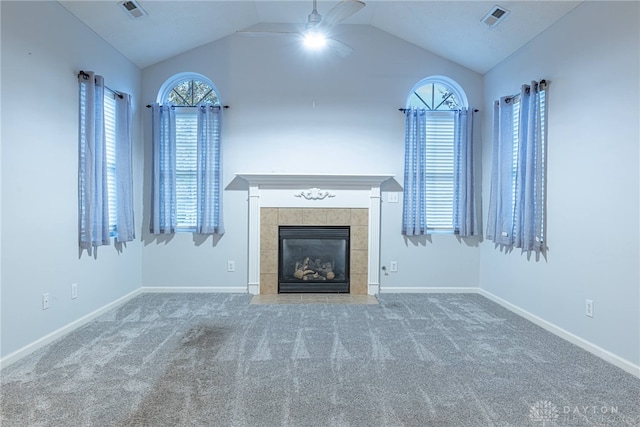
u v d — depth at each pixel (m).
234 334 3.04
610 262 2.56
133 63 4.18
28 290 2.62
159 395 2.07
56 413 1.89
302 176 4.27
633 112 2.38
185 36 4.09
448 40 4.09
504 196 3.80
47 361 2.50
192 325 3.27
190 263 4.45
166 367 2.42
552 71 3.20
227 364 2.47
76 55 3.18
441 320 3.46
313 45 3.20
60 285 2.97
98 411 1.91
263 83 4.43
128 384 2.19
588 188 2.76
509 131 3.75
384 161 4.48
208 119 4.27
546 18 3.14
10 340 2.47
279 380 2.26
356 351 2.71
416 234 4.42
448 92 4.54
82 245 3.22
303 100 4.45
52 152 2.87
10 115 2.46
